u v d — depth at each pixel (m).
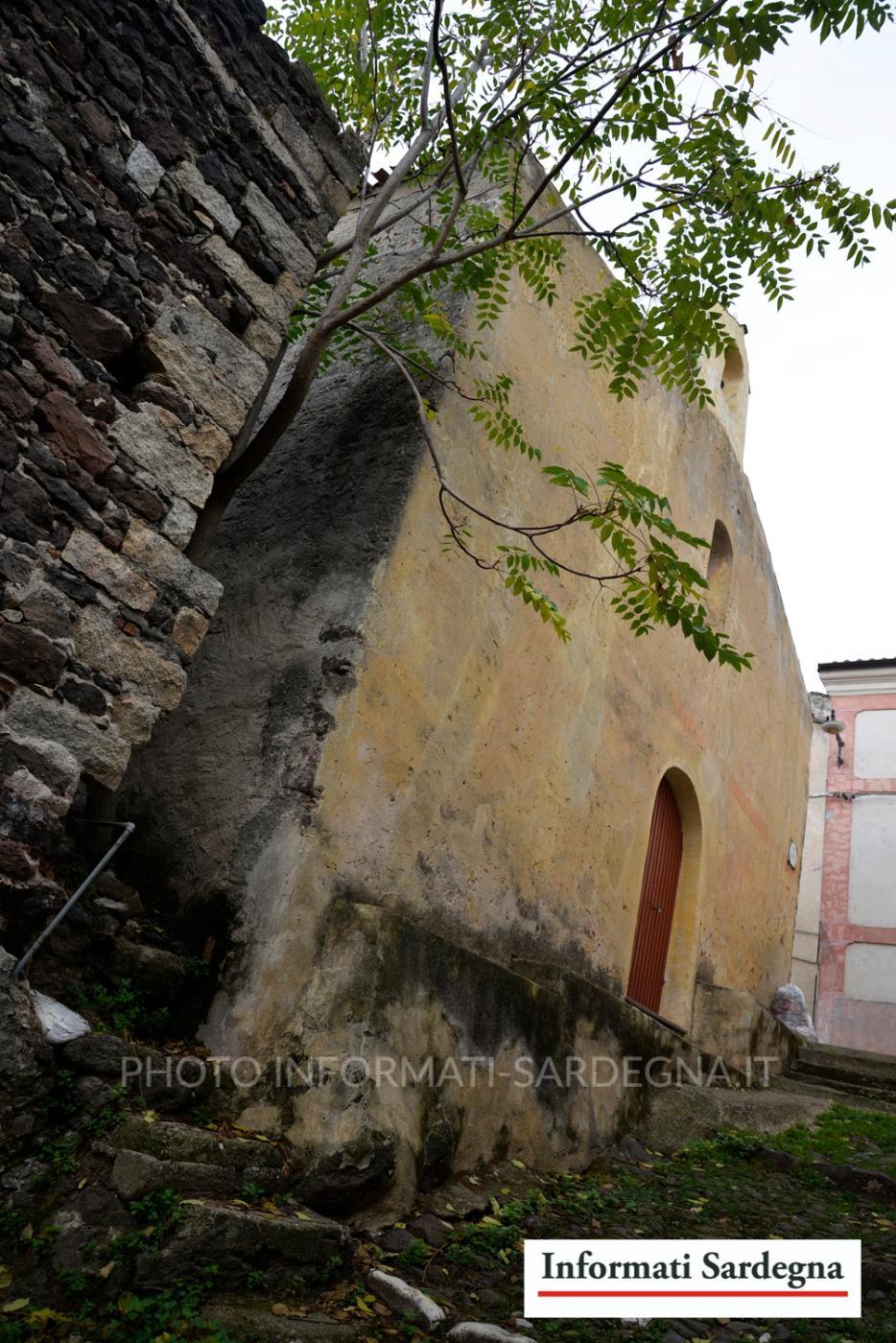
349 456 6.30
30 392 4.11
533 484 7.12
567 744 7.38
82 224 4.37
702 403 6.04
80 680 4.14
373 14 6.36
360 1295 3.81
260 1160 4.14
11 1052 3.73
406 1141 4.68
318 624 5.68
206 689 5.86
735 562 10.95
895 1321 4.28
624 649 8.37
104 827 4.93
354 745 5.40
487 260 6.01
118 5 4.59
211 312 4.84
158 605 4.47
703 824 9.81
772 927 12.05
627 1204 5.34
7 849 3.86
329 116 5.51
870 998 18.06
